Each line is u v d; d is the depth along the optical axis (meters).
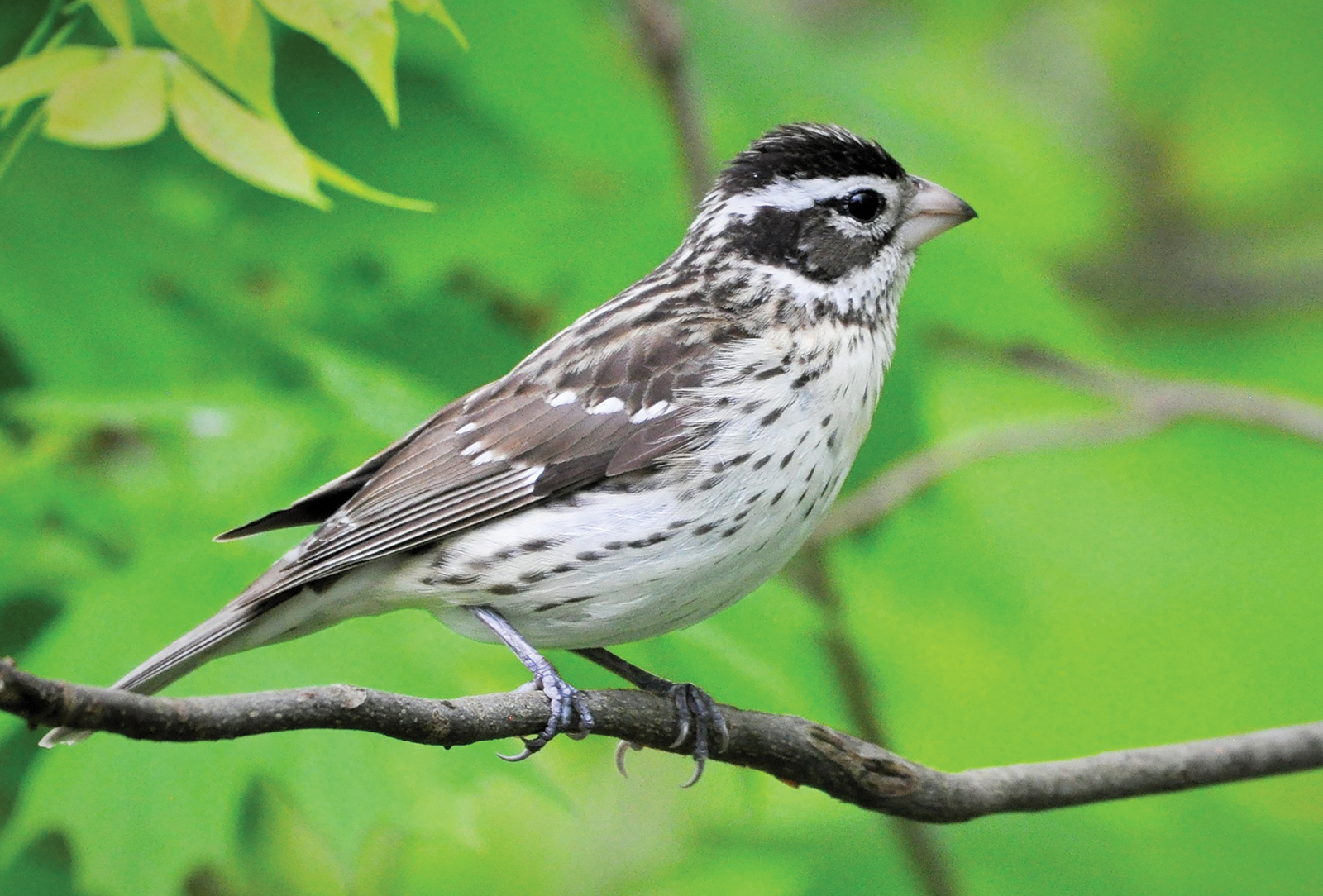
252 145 6.50
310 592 8.48
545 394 8.53
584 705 7.51
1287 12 14.26
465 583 8.30
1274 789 12.37
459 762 8.97
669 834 13.33
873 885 11.17
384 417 9.55
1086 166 15.31
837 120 12.01
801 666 11.13
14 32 9.80
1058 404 14.64
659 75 10.76
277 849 12.22
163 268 10.86
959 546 12.48
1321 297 15.88
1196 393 12.07
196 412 9.85
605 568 8.20
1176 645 14.18
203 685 8.71
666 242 10.95
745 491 8.22
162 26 6.67
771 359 8.40
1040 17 16.28
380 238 10.95
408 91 10.91
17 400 10.68
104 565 9.66
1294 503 15.02
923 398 11.40
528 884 13.19
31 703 5.25
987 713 13.29
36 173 10.58
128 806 8.66
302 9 6.55
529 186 11.06
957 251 11.32
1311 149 15.38
